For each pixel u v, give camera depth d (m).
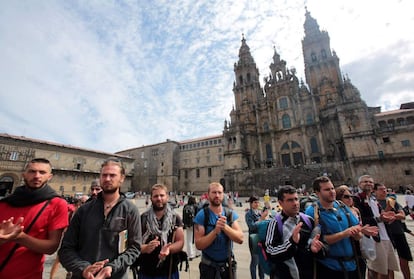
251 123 64.00
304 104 57.94
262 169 50.47
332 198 4.21
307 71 62.22
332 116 49.75
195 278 6.83
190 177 73.62
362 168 40.56
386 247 5.52
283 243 3.71
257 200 6.68
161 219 4.57
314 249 3.56
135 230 3.55
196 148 75.38
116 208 3.55
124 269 3.27
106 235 3.28
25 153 44.31
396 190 37.34
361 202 5.81
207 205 4.66
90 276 2.67
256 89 67.94
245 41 76.56
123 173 3.90
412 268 7.18
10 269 2.99
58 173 49.56
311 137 54.44
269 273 4.27
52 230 3.35
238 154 56.44
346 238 4.09
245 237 12.62
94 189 6.87
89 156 57.25
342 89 53.69
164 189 4.69
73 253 3.06
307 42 63.94
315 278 3.87
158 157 76.31
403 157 37.97
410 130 39.62
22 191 3.39
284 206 4.16
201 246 3.88
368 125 43.00
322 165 44.00
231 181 54.44
